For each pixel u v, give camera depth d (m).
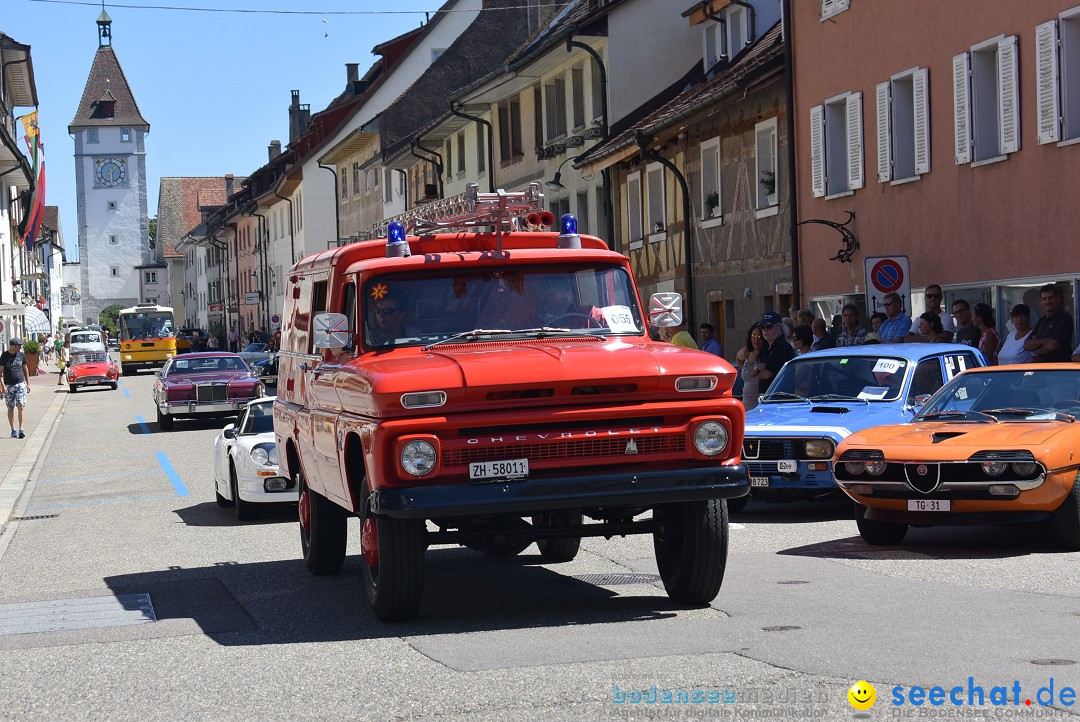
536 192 11.47
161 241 174.50
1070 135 21.11
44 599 12.57
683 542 10.16
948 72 24.34
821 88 28.80
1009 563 11.75
